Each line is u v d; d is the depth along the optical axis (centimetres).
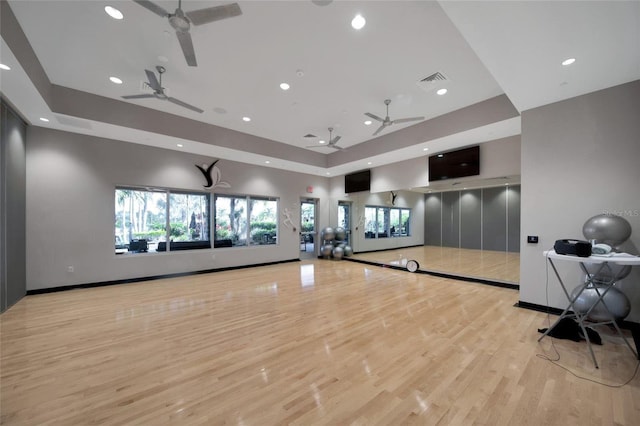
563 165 345
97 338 284
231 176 691
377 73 355
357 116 504
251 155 641
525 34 229
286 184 809
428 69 346
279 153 673
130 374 218
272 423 164
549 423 164
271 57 321
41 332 299
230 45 299
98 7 246
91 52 313
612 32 223
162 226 597
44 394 192
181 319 338
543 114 361
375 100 435
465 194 792
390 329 306
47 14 253
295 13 252
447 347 262
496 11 205
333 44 297
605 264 286
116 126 446
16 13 251
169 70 351
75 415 171
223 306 389
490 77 364
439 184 618
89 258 498
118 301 413
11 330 305
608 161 313
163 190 598
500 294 449
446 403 182
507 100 408
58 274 469
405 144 561
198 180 635
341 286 506
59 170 469
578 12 203
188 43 242
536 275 368
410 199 871
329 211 920
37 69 323
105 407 179
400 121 415
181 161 609
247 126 565
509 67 277
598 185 319
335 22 263
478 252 766
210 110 482
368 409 177
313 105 457
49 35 283
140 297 435
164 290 479
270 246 768
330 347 263
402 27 271
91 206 500
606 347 261
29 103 364
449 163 576
